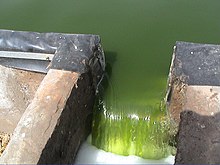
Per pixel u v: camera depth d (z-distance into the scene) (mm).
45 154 1050
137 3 1749
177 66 1254
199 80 1202
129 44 1586
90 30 1636
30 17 1721
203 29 1613
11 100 1379
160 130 1320
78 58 1280
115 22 1674
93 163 1326
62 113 1122
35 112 1112
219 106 1137
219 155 1047
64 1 1794
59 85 1187
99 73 1429
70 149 1244
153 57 1543
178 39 1579
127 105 1398
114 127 1366
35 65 1398
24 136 1061
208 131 1089
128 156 1332
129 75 1492
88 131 1400
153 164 1304
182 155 1056
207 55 1260
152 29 1633
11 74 1414
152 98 1410
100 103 1427
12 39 1411
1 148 1270
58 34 1395
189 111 1132
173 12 1694
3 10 1763
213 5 1716
